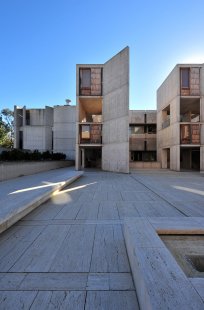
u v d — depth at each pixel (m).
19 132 33.22
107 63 20.92
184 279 1.95
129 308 2.17
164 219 3.93
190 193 8.72
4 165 11.54
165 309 1.57
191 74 20.72
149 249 2.57
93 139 21.19
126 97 18.83
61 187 9.46
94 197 7.79
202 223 3.70
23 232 4.25
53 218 5.18
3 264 3.02
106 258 3.20
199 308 1.58
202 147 20.41
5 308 2.16
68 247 3.56
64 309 2.15
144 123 32.09
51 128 33.28
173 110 21.88
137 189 9.72
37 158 20.69
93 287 2.51
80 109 21.97
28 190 7.51
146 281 1.92
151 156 33.06
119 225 4.68
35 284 2.57
